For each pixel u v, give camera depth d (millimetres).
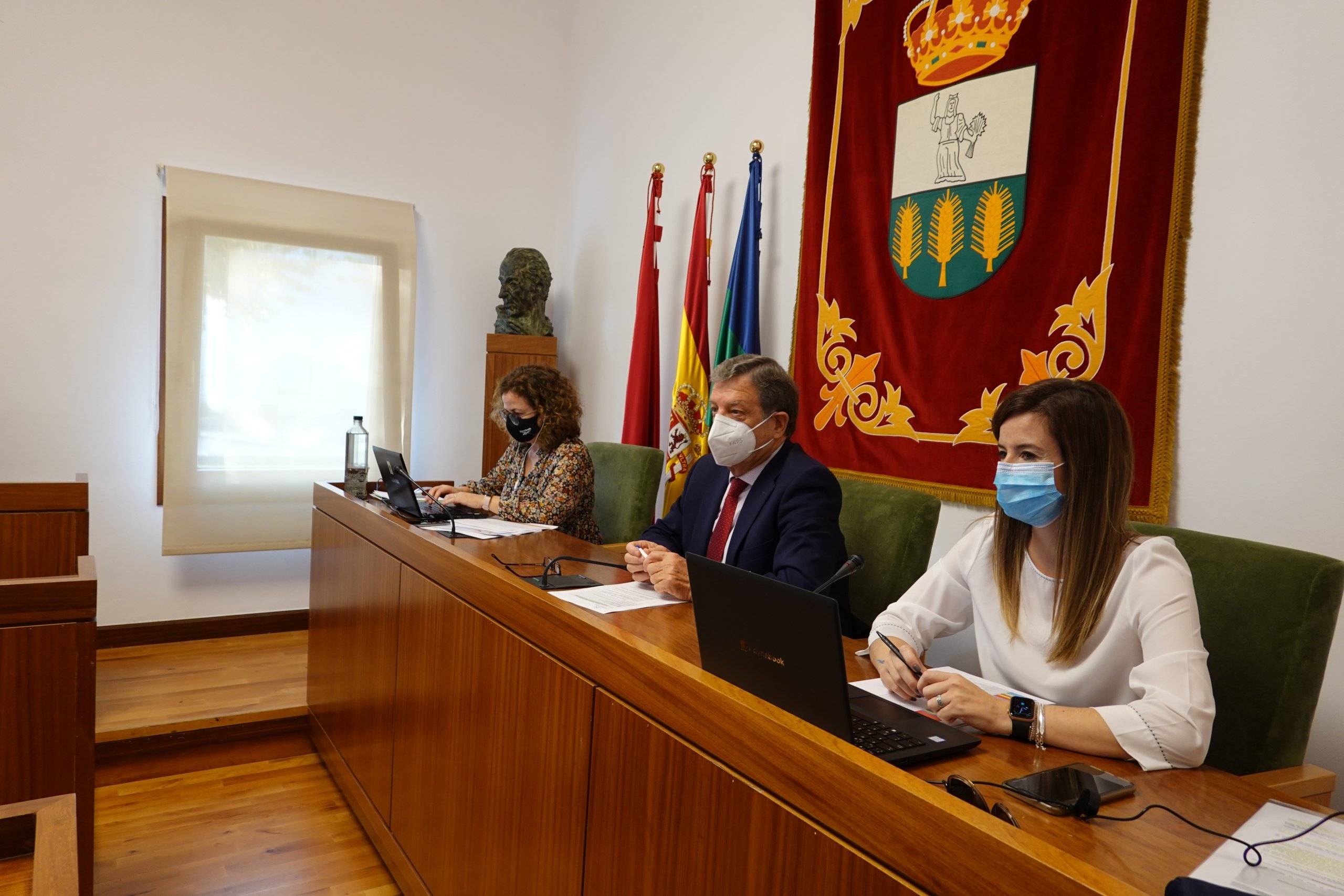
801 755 925
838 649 915
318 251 3820
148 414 3584
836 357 2662
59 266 3408
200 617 3734
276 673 3348
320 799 2641
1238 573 1396
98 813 2498
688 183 3480
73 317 3438
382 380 3977
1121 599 1251
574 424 2770
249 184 3686
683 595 1635
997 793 943
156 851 2287
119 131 3490
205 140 3654
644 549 1741
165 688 3121
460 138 4230
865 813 848
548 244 4500
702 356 3152
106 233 3482
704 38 3402
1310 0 1638
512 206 4387
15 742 1603
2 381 3340
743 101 3180
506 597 1587
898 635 1437
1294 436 1657
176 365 3533
